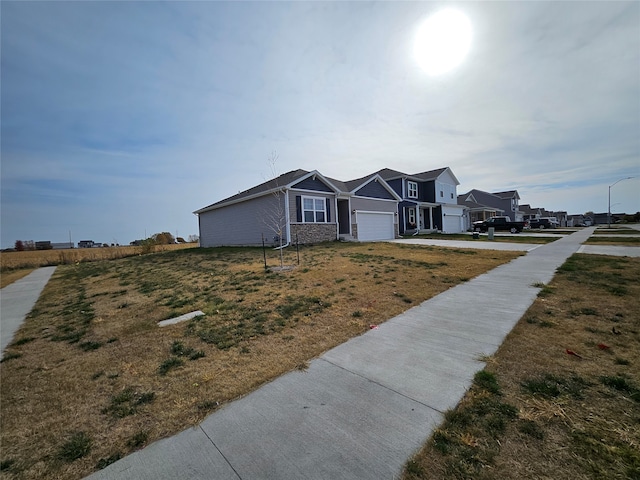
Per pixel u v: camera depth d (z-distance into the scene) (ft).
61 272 47.01
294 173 60.13
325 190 58.95
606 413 7.05
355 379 9.41
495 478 5.38
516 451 6.03
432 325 13.73
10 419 8.38
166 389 9.50
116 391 9.60
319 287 21.63
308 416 7.68
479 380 8.84
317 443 6.65
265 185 60.29
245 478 5.79
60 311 21.54
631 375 8.69
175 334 14.52
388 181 92.12
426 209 100.48
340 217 66.74
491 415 7.22
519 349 10.77
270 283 23.79
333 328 13.99
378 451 6.29
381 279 23.50
